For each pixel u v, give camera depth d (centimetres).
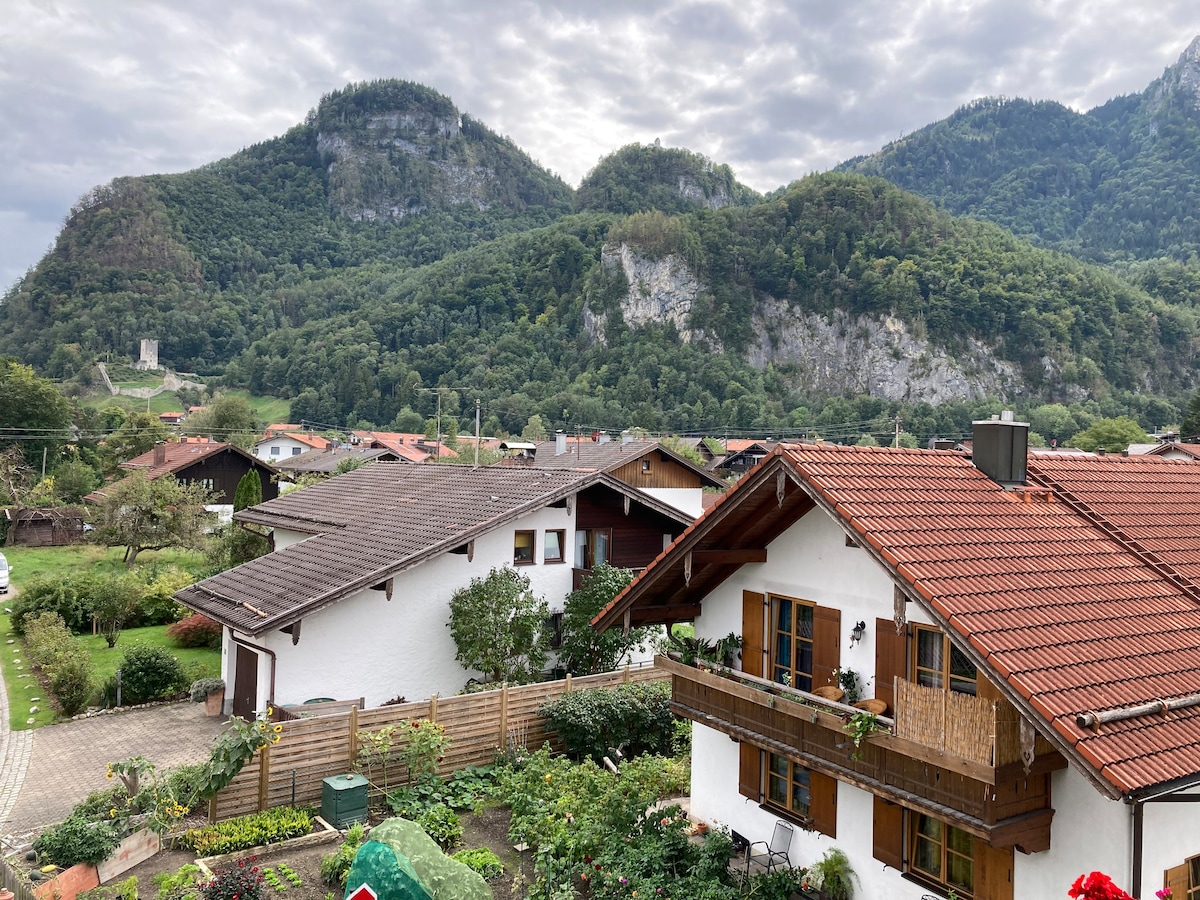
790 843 1334
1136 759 808
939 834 1109
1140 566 1151
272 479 6650
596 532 2605
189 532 4272
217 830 1466
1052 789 966
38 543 5734
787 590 1334
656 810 1536
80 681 2330
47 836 1323
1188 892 964
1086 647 938
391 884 1004
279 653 2008
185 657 2883
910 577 963
